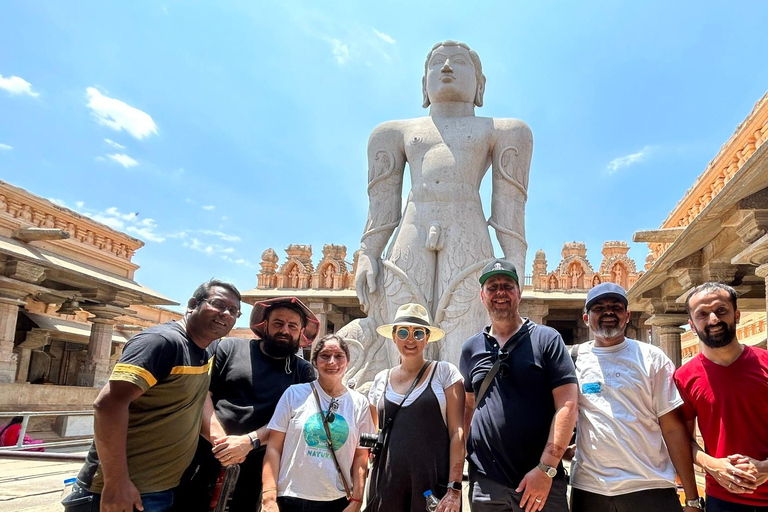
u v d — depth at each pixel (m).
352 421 3.24
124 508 2.46
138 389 2.56
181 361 2.75
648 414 2.93
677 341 9.92
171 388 2.73
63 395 11.87
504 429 2.89
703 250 7.57
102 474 2.64
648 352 3.06
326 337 3.40
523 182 6.88
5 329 10.45
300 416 3.19
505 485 2.83
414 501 2.97
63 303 13.59
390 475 3.04
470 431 3.07
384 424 3.17
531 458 2.85
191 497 3.19
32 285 10.91
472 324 6.20
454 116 7.14
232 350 3.54
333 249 19.08
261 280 19.03
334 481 3.08
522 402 2.92
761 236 5.27
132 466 2.70
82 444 11.20
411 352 3.27
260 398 3.39
